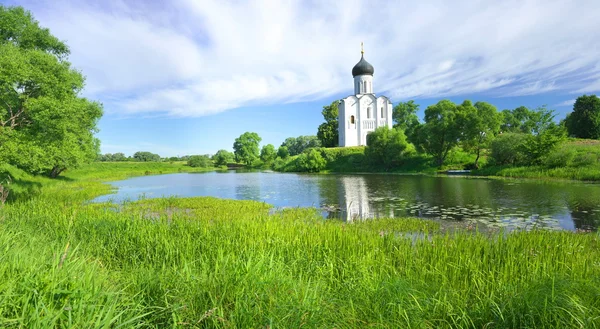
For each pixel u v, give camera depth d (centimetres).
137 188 3120
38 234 741
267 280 407
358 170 5688
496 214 1383
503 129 7431
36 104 1616
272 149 9906
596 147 3403
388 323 365
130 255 642
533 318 354
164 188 3102
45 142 1706
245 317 333
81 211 1077
